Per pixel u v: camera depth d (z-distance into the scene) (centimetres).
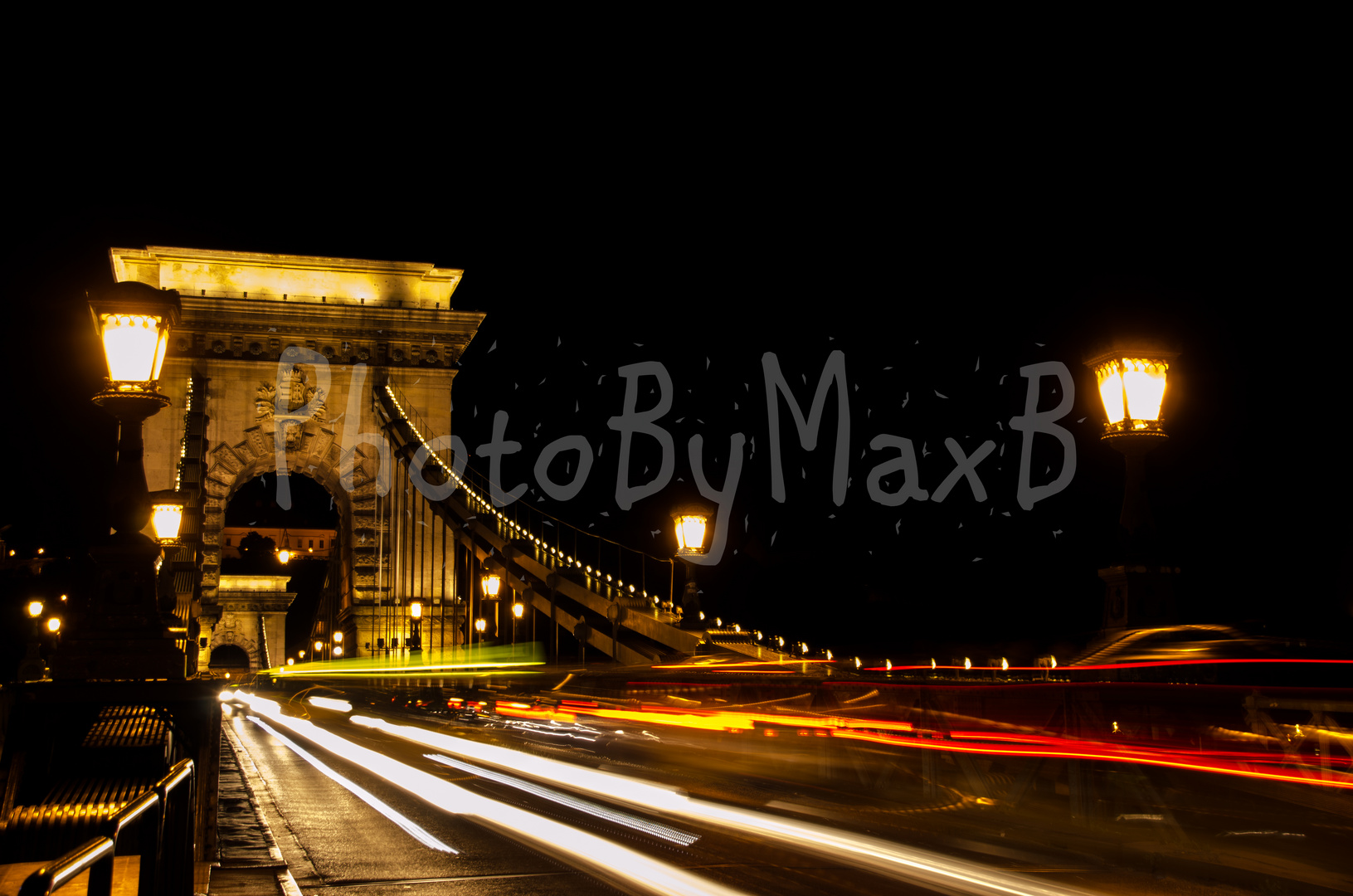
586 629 3428
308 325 6800
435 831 1082
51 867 283
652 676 2258
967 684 1345
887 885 791
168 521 1736
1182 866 841
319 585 12900
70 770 732
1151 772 1050
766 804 1250
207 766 801
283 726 3369
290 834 1077
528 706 2902
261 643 10006
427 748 2280
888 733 1424
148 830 415
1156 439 891
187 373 6606
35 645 3050
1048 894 755
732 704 1912
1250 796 1055
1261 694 1027
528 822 1142
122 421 780
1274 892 759
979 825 1055
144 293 789
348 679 5747
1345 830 949
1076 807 1040
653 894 775
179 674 735
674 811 1212
